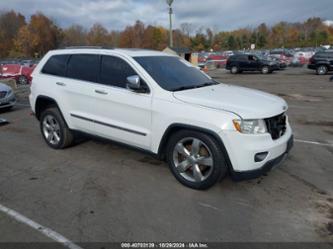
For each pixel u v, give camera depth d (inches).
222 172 149.3
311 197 152.6
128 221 133.6
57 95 209.8
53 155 212.1
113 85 182.1
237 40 4311.0
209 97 156.9
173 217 136.5
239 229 127.7
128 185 166.6
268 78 832.3
